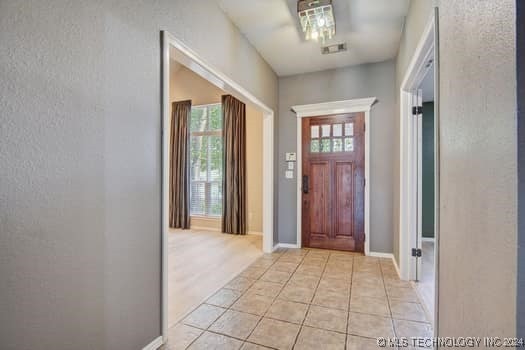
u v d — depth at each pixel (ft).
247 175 17.16
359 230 12.50
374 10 8.27
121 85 4.76
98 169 4.33
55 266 3.73
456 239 4.11
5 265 3.22
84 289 4.13
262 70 11.60
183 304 7.49
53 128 3.68
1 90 3.15
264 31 9.52
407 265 9.19
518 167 2.45
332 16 8.11
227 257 11.99
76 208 4.00
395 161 11.10
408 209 9.22
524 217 2.42
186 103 18.53
